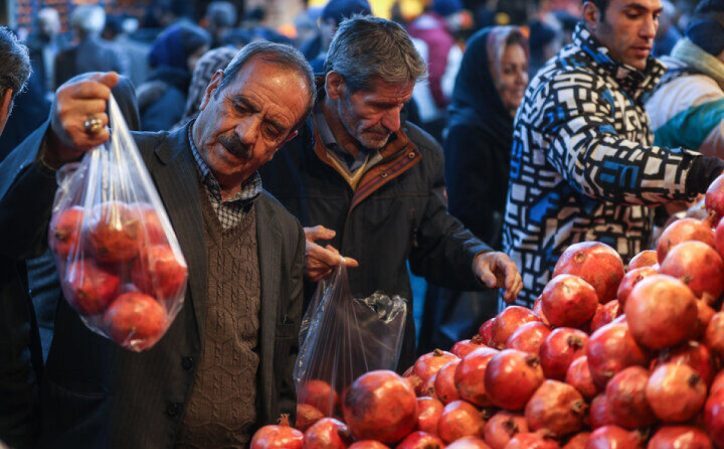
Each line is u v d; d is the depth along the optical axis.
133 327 1.70
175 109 5.15
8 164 1.94
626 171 2.57
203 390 2.05
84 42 7.35
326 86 2.55
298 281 2.31
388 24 2.47
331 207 2.72
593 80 2.85
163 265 1.73
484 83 3.96
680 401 1.53
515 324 2.04
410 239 2.84
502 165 3.93
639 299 1.61
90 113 1.71
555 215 2.95
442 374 1.94
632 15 2.86
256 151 2.02
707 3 3.29
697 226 1.85
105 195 1.75
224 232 2.11
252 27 10.07
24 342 2.09
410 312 2.86
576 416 1.69
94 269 1.71
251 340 2.14
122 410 1.96
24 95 4.68
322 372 2.37
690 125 3.23
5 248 1.89
